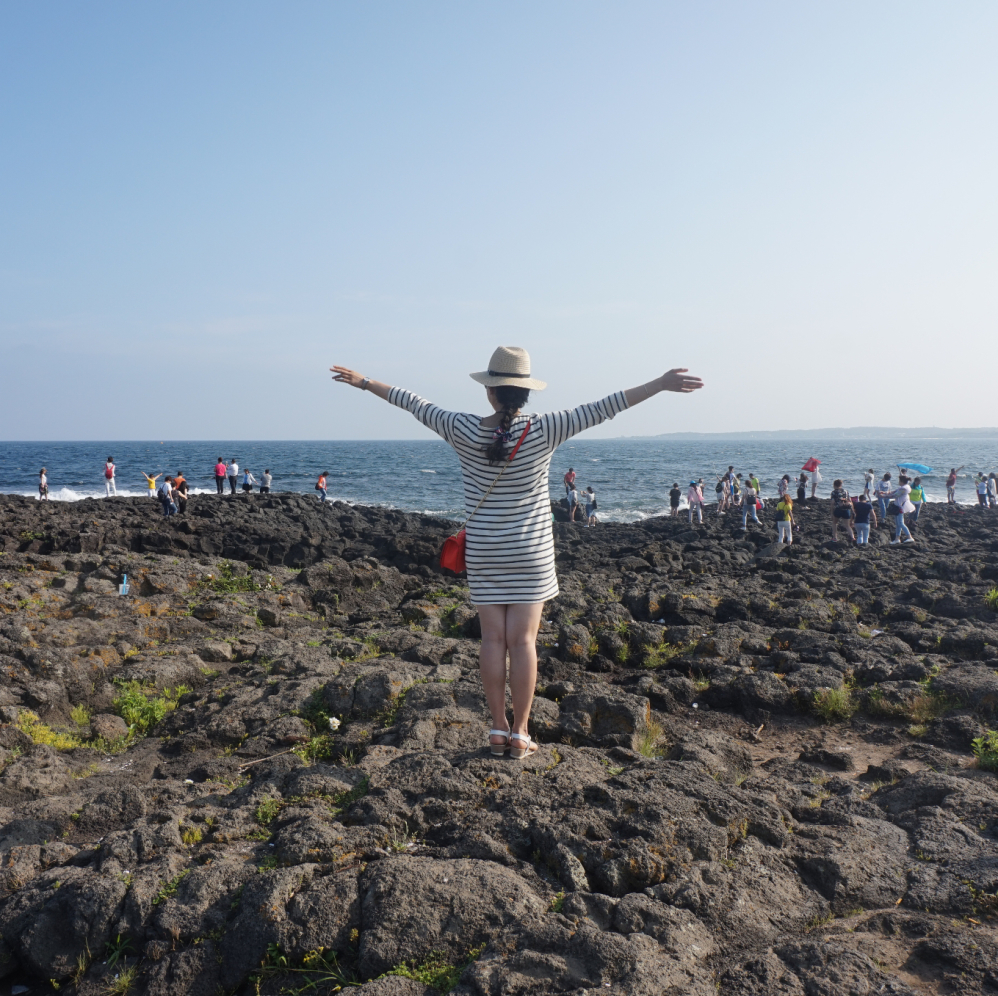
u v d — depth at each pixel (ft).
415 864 11.08
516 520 13.26
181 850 12.51
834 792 17.03
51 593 34.88
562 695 21.91
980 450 535.60
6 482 204.13
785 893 11.64
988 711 23.54
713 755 18.08
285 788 14.85
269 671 25.52
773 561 60.59
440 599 38.75
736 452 501.56
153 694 24.30
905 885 12.18
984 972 9.84
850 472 260.21
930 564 56.39
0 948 10.76
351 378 14.05
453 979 9.54
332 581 44.27
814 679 25.57
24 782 16.97
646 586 43.50
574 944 9.64
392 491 196.85
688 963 9.71
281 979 9.94
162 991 10.01
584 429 12.96
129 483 203.92
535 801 13.20
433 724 18.95
